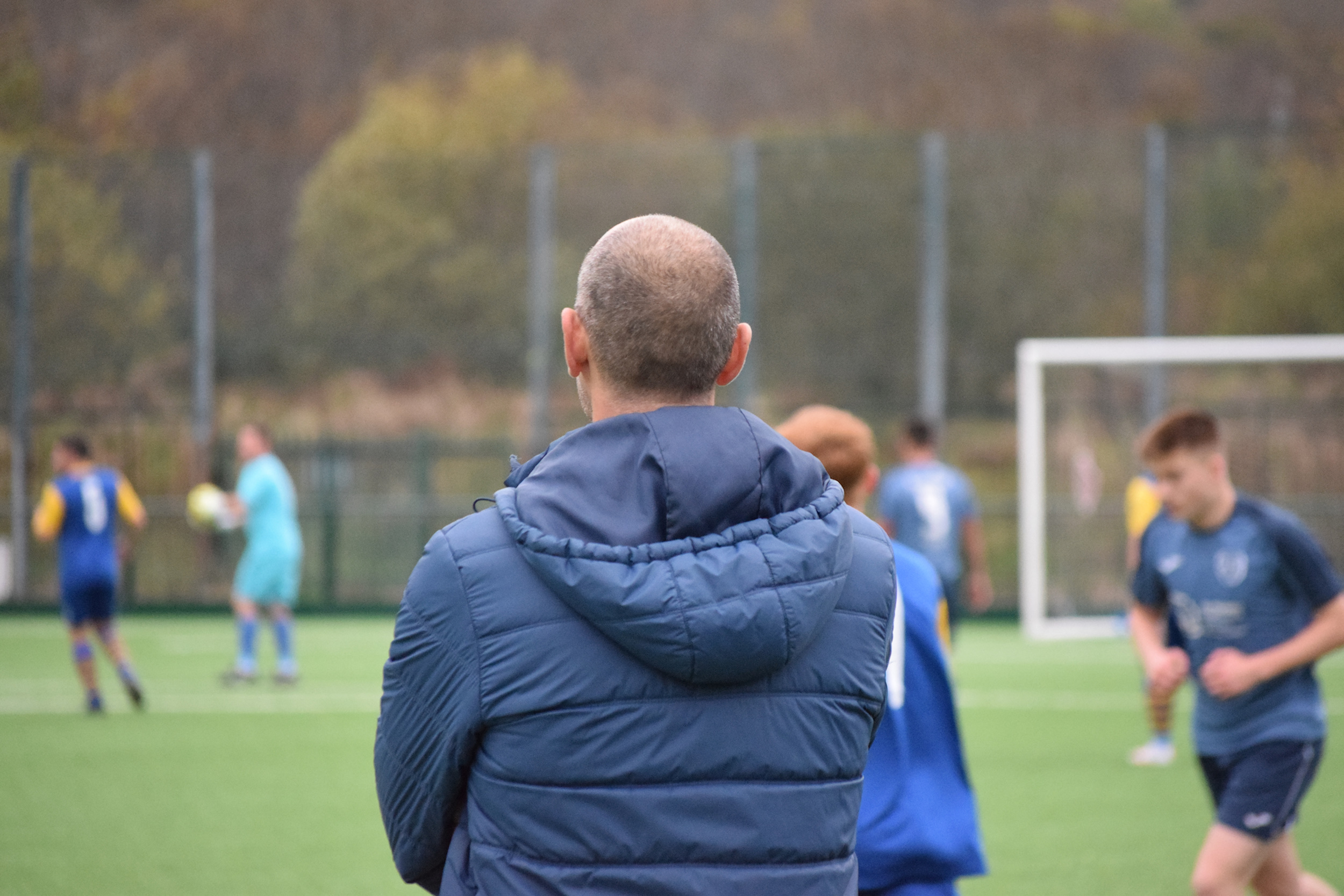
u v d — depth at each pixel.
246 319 64.44
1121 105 97.25
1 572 52.16
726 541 5.04
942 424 49.47
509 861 5.01
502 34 101.62
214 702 30.59
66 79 96.88
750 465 5.14
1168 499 11.77
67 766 23.25
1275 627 11.52
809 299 61.31
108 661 38.62
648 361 5.29
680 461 5.07
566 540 4.96
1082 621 45.84
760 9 100.69
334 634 45.94
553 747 4.96
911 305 60.88
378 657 39.03
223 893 15.69
